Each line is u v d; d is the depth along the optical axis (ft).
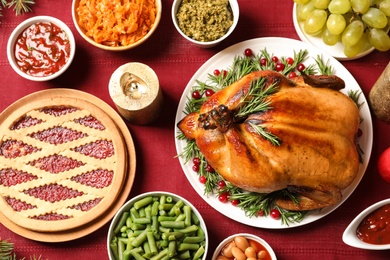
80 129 4.30
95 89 4.43
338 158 3.81
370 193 4.32
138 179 4.36
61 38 4.31
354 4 4.06
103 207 4.21
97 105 4.36
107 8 4.22
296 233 4.31
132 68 4.08
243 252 4.16
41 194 4.26
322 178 3.84
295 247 4.30
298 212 4.19
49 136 4.31
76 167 4.28
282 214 4.19
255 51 4.35
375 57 4.40
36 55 4.29
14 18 4.45
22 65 4.28
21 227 4.26
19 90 4.42
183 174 4.37
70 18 4.47
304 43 4.31
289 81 3.90
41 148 4.29
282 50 4.35
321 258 4.30
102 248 4.32
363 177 4.33
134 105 4.04
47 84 4.42
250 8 4.44
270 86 3.79
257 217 4.23
